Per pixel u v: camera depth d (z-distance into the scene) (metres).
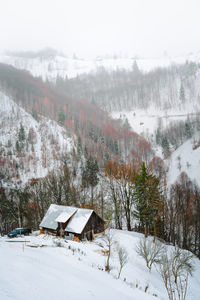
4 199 56.19
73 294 10.68
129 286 17.16
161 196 43.75
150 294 17.14
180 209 44.94
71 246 25.80
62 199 47.44
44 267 14.12
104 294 12.45
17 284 9.63
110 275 18.53
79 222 31.73
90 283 13.73
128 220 40.44
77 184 61.16
